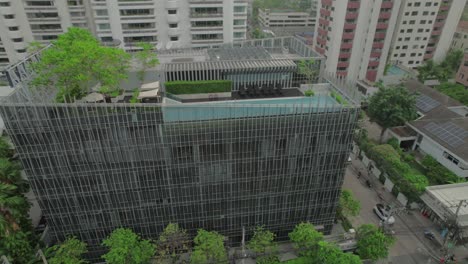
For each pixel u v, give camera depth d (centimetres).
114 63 3856
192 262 4053
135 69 4472
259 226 4503
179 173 3841
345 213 4847
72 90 3822
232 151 3781
